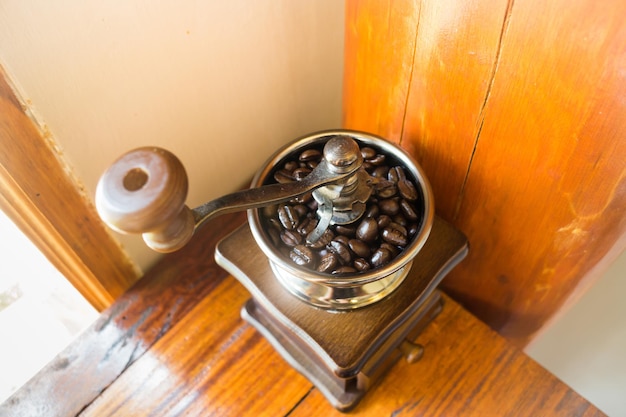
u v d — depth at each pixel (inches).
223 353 11.7
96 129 9.9
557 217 9.5
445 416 10.9
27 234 10.0
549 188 9.2
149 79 10.1
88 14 8.5
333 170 8.0
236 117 12.7
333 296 9.2
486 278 12.5
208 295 12.5
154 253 13.2
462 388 11.2
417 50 9.5
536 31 7.6
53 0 8.0
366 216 9.2
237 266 10.3
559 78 7.8
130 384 11.4
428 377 11.4
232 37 11.1
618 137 7.7
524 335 13.5
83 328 13.8
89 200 10.7
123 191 5.8
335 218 9.1
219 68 11.3
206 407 11.1
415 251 8.2
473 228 11.6
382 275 8.0
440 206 11.9
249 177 14.5
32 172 9.2
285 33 12.2
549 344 17.2
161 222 5.9
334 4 12.9
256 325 11.8
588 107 7.7
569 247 9.8
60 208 10.1
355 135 9.9
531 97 8.3
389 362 11.3
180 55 10.3
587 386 18.2
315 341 9.4
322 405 11.1
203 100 11.5
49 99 8.8
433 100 9.9
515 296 12.2
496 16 7.9
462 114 9.6
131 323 12.1
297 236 9.0
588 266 10.0
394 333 10.6
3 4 7.5
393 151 9.7
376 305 9.6
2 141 8.5
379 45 10.2
